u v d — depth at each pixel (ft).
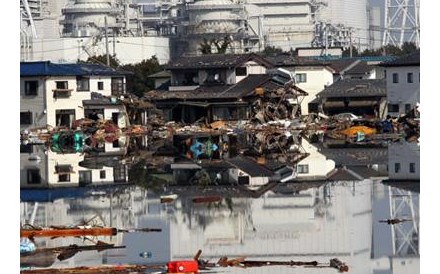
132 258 227.20
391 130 592.19
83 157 467.93
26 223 270.26
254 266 219.82
